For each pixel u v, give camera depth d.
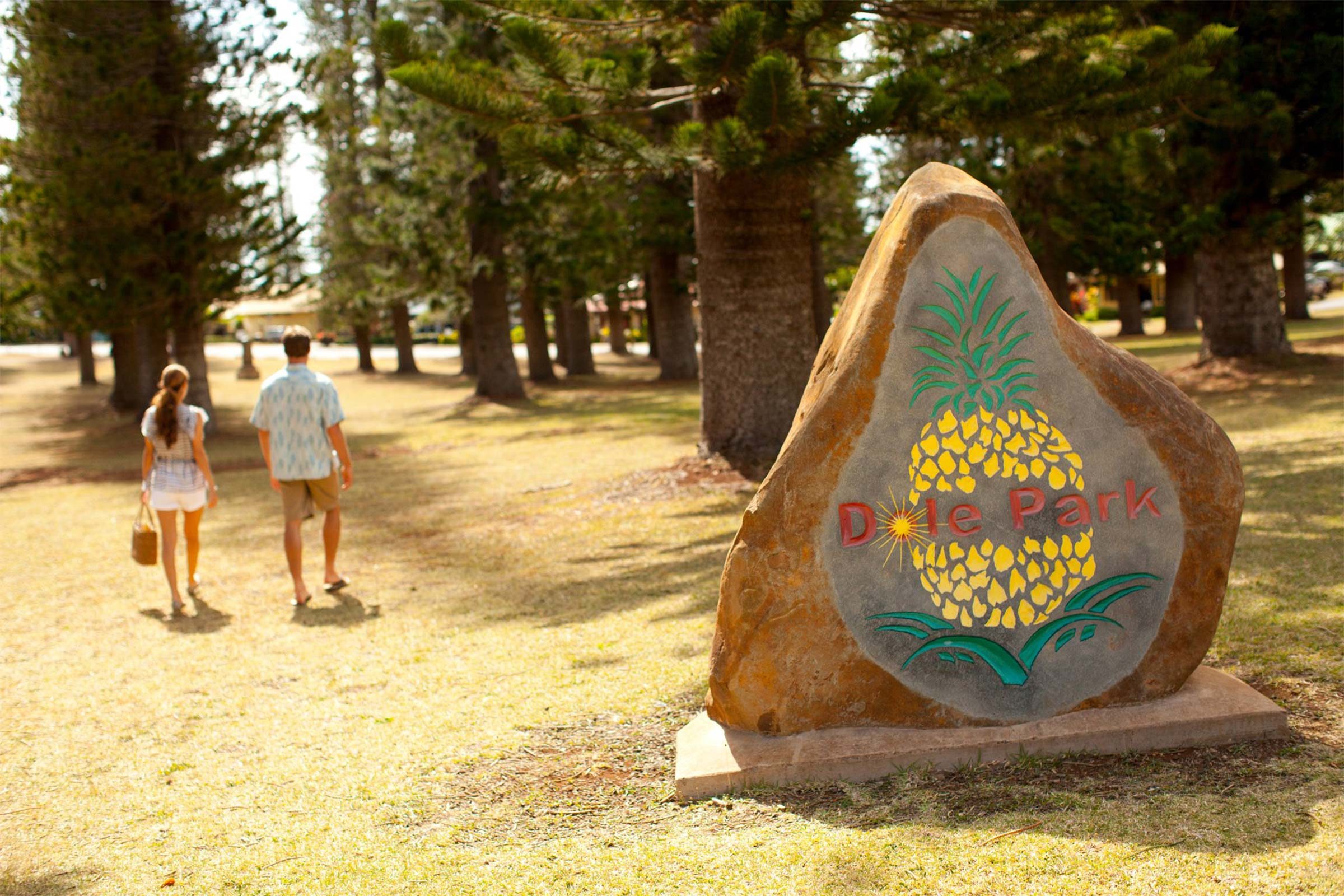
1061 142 10.55
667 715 4.31
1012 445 3.65
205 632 6.62
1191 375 13.99
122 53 17.88
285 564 8.66
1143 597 3.69
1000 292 3.64
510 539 8.85
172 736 4.71
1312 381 12.33
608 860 3.04
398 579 7.74
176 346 21.27
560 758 3.98
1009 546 3.64
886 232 3.78
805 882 2.76
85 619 7.18
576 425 18.14
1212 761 3.33
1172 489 3.70
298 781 4.03
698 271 10.33
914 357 3.61
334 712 4.84
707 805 3.38
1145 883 2.57
